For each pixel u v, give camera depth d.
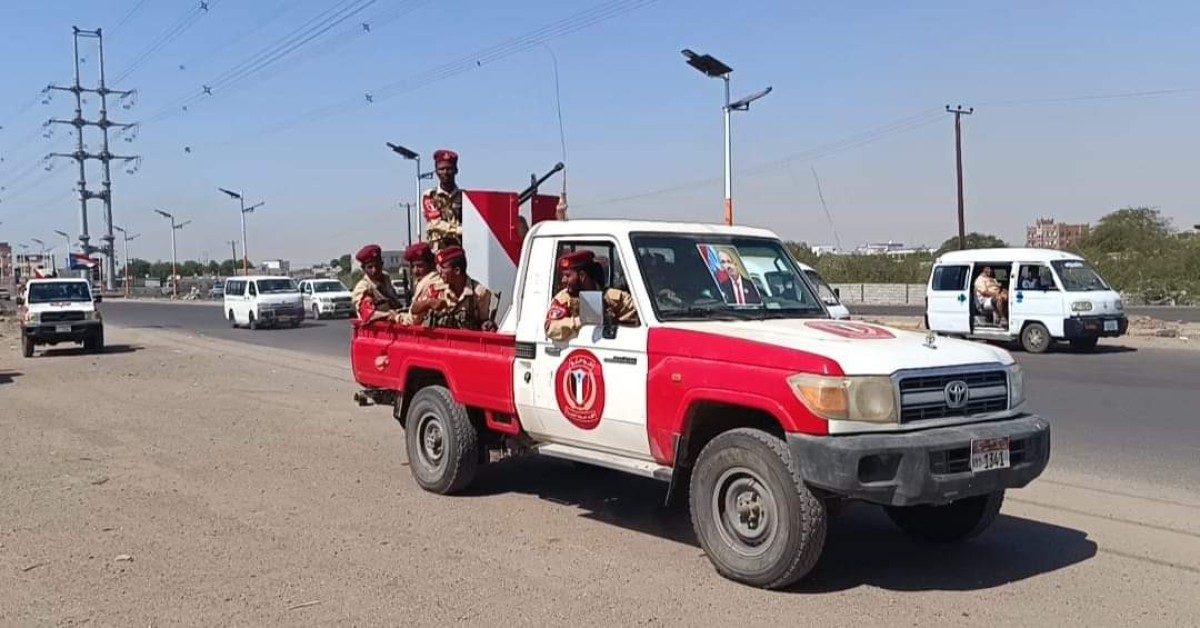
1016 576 5.49
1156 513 6.80
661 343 5.75
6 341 28.06
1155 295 40.59
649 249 6.23
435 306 7.69
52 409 12.85
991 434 5.12
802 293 6.73
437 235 8.53
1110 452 8.96
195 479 8.22
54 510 7.12
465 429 7.46
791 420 5.00
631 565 5.74
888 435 4.95
